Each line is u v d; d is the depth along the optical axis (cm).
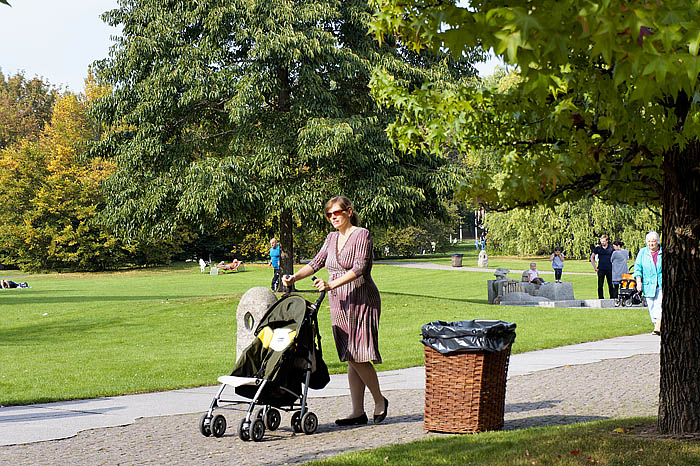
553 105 511
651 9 253
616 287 2541
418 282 4222
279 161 2225
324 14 2264
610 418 715
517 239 5409
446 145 624
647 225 4734
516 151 584
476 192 554
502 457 517
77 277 5528
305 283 3775
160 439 677
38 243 6069
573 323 1839
